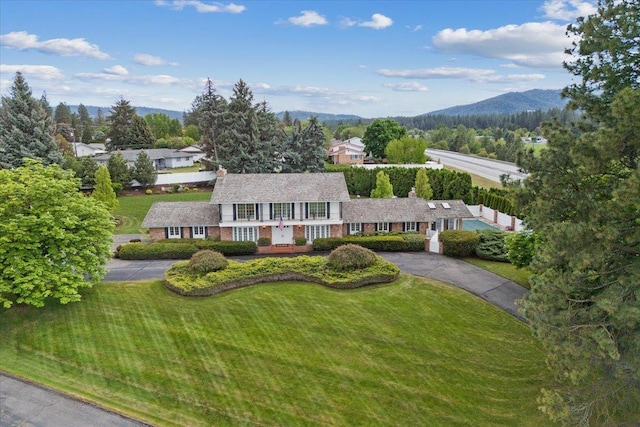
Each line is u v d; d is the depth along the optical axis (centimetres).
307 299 2812
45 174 2848
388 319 2545
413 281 3114
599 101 1602
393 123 10181
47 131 5744
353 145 10712
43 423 1714
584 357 1398
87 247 2705
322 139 7294
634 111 1278
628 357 1372
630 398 1631
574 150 1438
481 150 12569
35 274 2411
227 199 4094
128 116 10456
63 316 2558
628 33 1451
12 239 2450
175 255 3825
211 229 4247
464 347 2233
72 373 2050
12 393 1900
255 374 2041
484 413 1755
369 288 2994
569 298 1510
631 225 1447
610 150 1346
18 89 5550
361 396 1878
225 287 2950
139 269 3459
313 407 1816
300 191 4247
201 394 1902
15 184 2559
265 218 4178
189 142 12481
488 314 2583
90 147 10575
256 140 6838
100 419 1745
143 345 2284
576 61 1661
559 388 1856
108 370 2072
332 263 3170
